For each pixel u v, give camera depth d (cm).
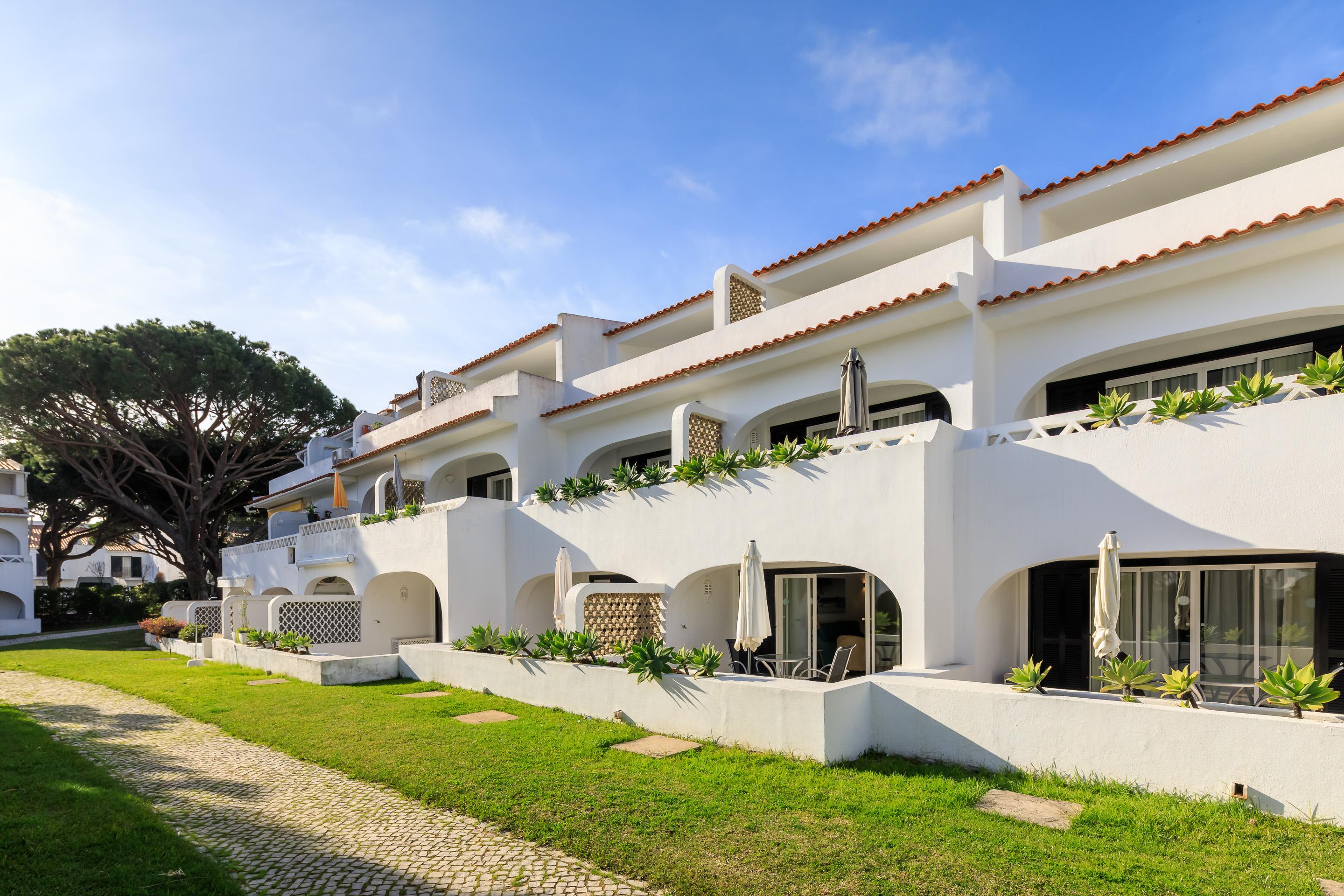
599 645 1127
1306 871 498
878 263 1612
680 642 1314
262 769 823
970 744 746
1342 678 860
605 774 741
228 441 3231
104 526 3962
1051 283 1077
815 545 1098
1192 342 1087
